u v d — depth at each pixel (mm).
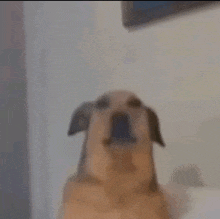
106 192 828
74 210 853
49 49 1253
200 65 1022
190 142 937
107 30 1209
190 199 847
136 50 1135
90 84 1120
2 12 1297
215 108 951
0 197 1063
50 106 1140
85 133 958
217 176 865
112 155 843
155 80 1056
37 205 1024
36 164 1074
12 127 1150
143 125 894
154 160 888
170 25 1107
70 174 966
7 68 1243
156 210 805
